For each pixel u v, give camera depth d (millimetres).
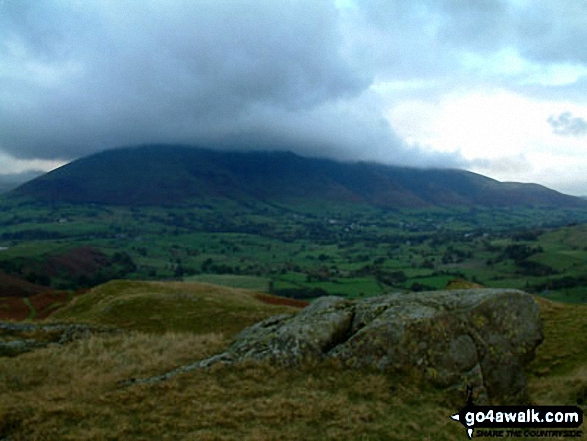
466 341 21406
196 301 54062
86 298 62312
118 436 14922
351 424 16391
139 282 68062
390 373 20547
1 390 19641
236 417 16578
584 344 32344
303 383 19922
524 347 22375
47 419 16047
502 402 20328
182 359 23719
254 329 27703
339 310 25266
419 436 16156
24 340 30391
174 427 15695
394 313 22922
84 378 20969
